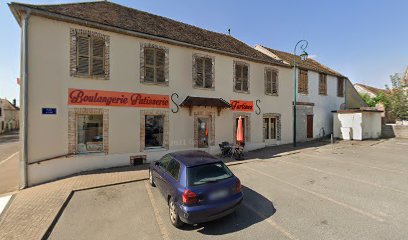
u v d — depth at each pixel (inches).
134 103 388.8
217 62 489.7
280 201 233.5
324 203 225.6
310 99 698.8
